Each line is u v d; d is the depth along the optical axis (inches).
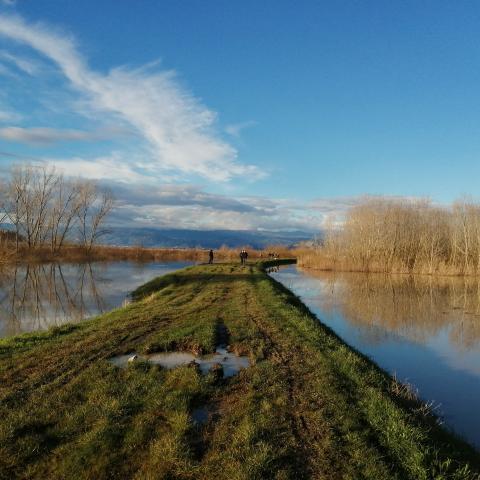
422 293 1248.8
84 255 2417.6
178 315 627.5
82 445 238.2
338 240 2223.2
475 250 2063.2
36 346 454.3
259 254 2883.9
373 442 257.3
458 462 247.6
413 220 2183.8
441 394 427.5
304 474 219.1
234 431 261.6
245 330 530.0
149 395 311.9
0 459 226.5
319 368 386.0
